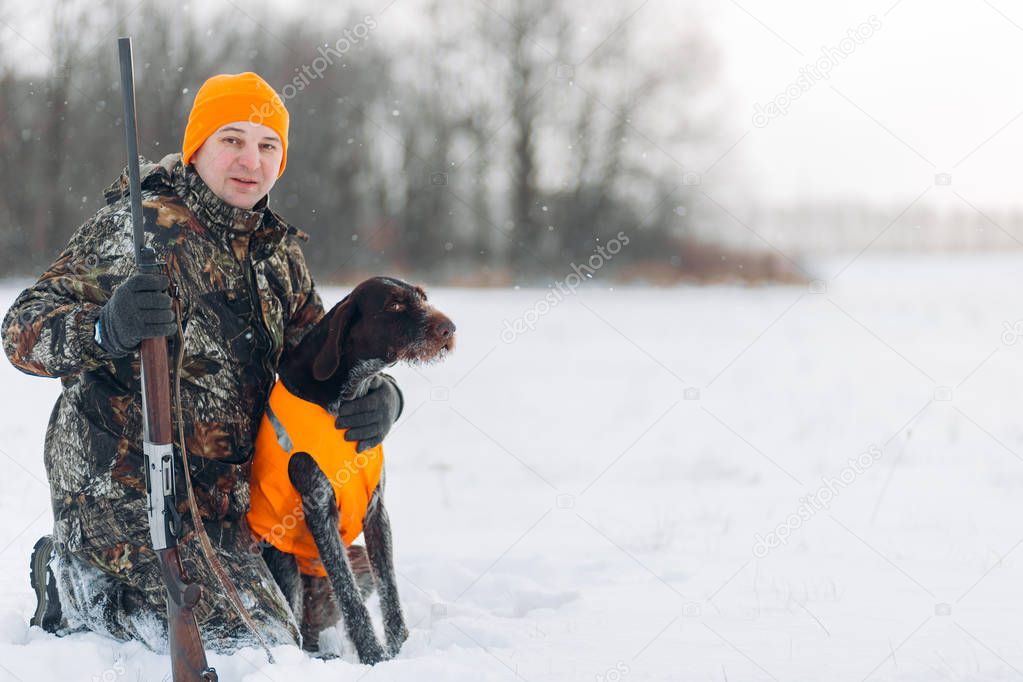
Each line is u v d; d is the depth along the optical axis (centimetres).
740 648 427
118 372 407
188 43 2450
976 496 774
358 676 372
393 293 444
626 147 3600
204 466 419
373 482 453
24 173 2361
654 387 1413
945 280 4050
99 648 400
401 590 536
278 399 435
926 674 389
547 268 3519
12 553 553
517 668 399
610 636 446
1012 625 456
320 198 3178
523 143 3581
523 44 3553
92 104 2355
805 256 3947
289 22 2823
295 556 459
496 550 614
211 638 393
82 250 415
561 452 973
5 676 372
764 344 1944
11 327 392
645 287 3528
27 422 907
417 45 3425
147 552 399
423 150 3400
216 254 428
